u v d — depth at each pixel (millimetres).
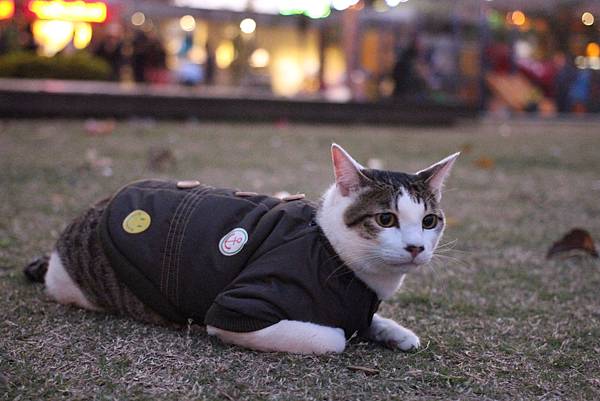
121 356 739
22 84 3113
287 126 3285
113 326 808
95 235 830
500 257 1178
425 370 736
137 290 790
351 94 4801
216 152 2188
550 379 738
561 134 3564
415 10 4910
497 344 819
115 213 819
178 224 783
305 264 734
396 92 4395
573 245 1153
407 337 788
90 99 3041
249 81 5266
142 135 2541
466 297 986
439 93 4484
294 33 5621
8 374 694
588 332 868
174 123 3104
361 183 756
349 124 3609
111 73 3979
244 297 726
